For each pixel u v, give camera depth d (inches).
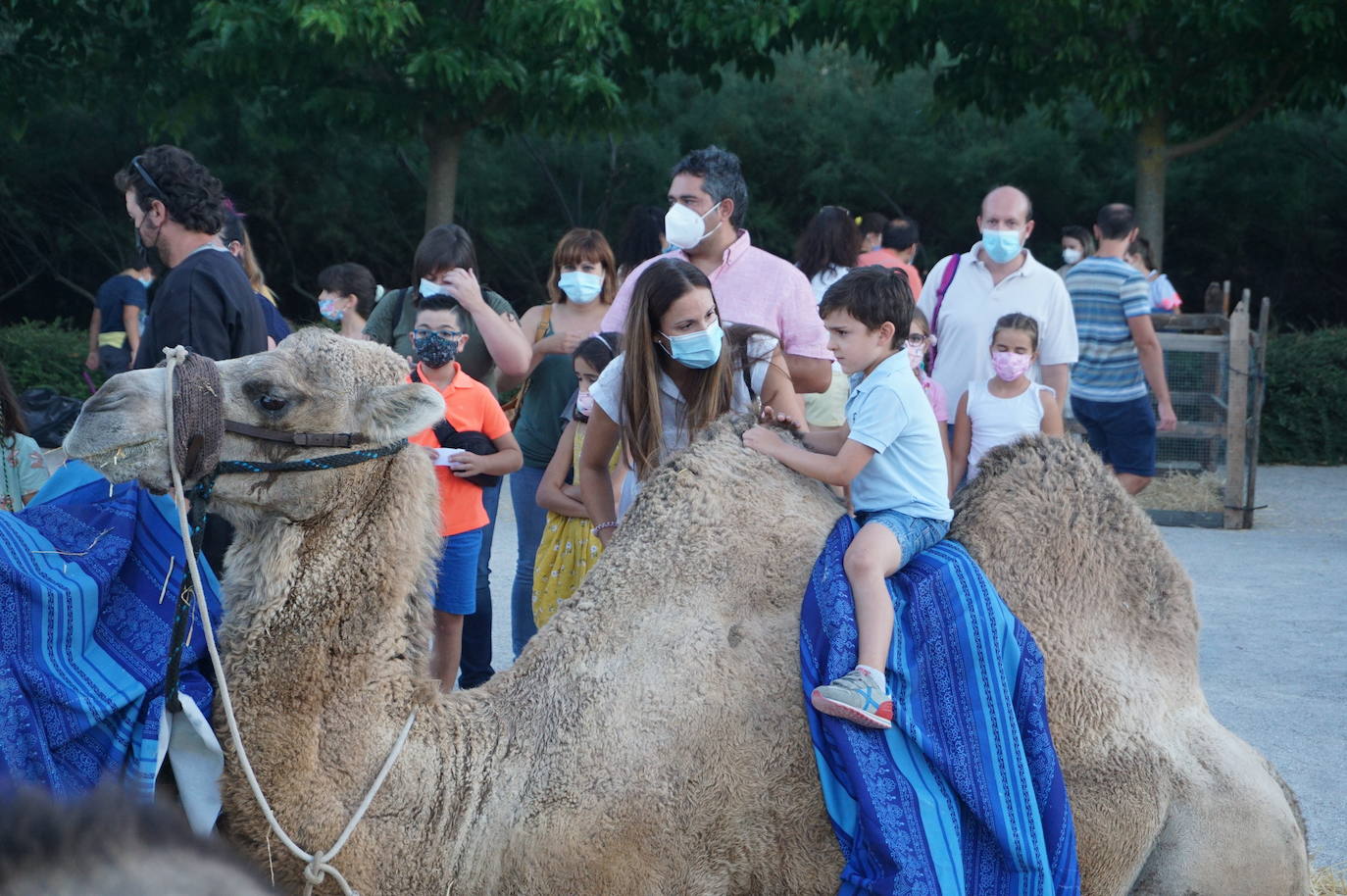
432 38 719.7
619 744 147.9
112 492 153.6
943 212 1293.1
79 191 1229.1
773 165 1279.5
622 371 189.3
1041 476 171.0
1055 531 167.5
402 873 143.7
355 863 140.9
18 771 130.9
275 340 274.7
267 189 1177.4
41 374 826.2
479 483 257.4
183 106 860.0
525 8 695.7
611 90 728.3
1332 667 339.0
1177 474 612.4
